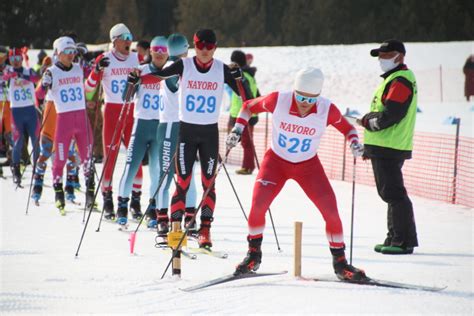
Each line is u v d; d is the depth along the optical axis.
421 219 28.44
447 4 149.38
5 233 24.50
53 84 28.02
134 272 18.78
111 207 27.58
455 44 112.69
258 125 60.56
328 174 40.72
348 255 21.67
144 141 25.91
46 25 165.00
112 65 27.58
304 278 17.84
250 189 36.00
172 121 24.05
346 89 94.94
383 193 22.17
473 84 87.12
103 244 22.91
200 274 18.73
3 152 44.88
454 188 32.66
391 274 18.88
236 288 16.73
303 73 16.88
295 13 153.00
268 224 26.92
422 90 93.31
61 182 28.81
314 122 17.34
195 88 21.70
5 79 35.78
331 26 151.12
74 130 28.62
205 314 14.47
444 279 18.27
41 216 28.05
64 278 17.97
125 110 24.81
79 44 31.75
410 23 148.88
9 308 14.98
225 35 154.00
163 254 21.44
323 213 17.62
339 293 16.05
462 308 14.94
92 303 15.46
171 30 160.50
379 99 22.11
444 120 64.19
